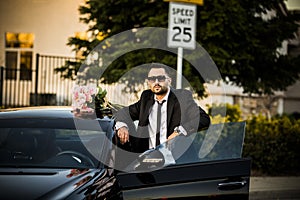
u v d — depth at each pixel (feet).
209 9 39.78
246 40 41.65
